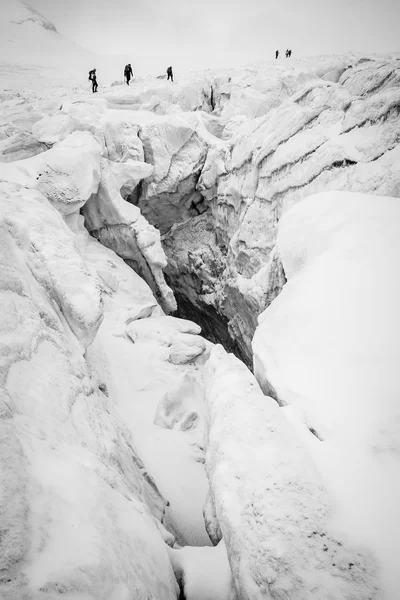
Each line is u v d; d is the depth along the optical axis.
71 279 4.73
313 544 2.08
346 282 3.95
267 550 2.13
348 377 3.02
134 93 17.42
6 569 1.42
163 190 14.74
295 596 1.91
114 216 12.37
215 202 15.41
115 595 1.69
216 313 15.45
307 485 2.37
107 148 13.96
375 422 2.61
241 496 2.53
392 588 1.82
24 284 4.04
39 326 3.71
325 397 3.01
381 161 6.96
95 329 4.82
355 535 2.06
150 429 5.85
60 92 20.38
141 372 7.50
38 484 1.98
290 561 2.04
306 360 3.45
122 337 8.76
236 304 12.59
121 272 11.44
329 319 3.65
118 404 6.22
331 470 2.47
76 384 3.71
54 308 4.52
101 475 2.73
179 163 14.77
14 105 17.70
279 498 2.34
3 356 2.83
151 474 4.87
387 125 7.31
